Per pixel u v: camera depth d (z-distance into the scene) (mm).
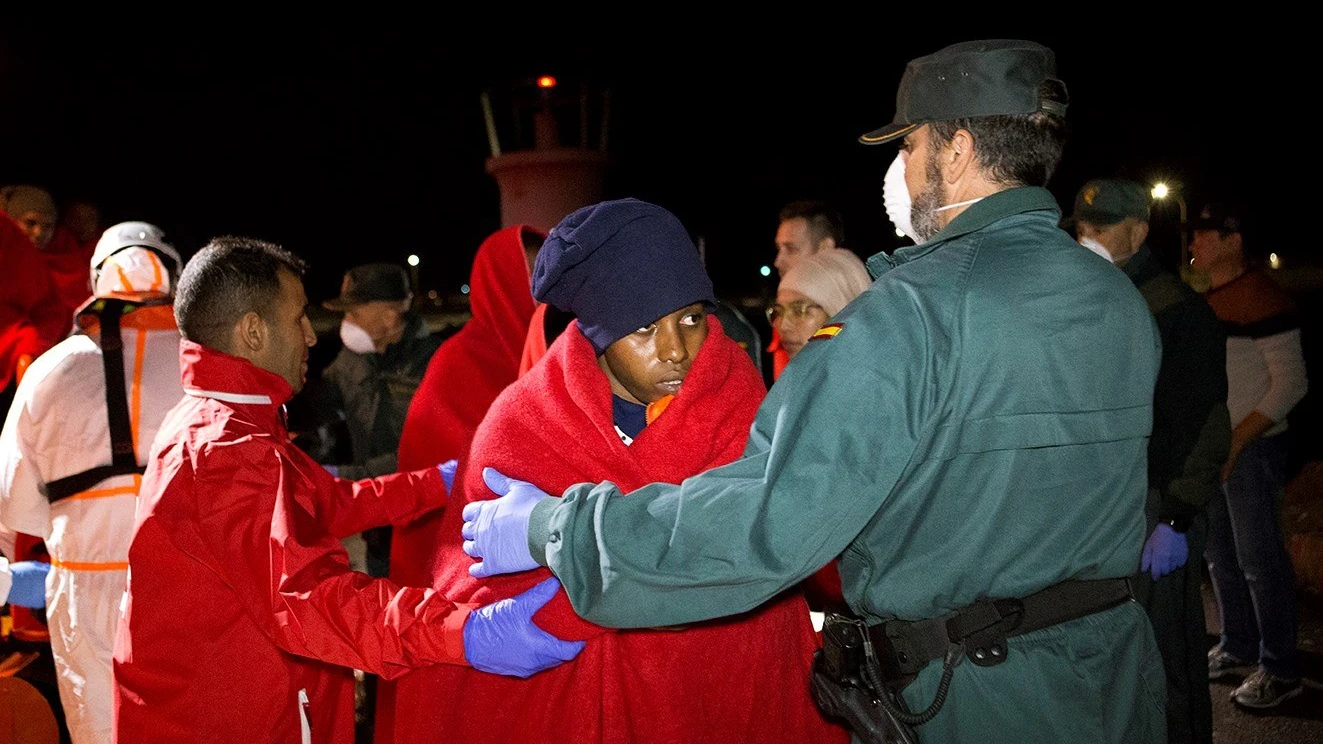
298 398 3924
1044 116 1560
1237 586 4141
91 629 2455
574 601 1485
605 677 1718
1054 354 1445
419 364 4020
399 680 1871
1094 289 1494
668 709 1723
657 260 1688
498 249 2527
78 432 2430
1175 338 2670
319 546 1739
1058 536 1479
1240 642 4164
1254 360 3805
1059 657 1478
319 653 1690
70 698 2504
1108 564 1514
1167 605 2693
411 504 2164
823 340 1463
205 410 1879
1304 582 5035
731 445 1755
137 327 2510
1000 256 1492
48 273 4242
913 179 1642
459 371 2484
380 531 3619
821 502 1380
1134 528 1546
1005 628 1480
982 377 1436
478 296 2562
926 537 1495
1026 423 1441
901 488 1480
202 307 1914
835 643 1627
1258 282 3881
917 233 1701
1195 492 2641
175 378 2508
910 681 1546
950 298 1456
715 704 1787
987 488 1460
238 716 1837
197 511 1777
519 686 1792
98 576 2455
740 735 1798
